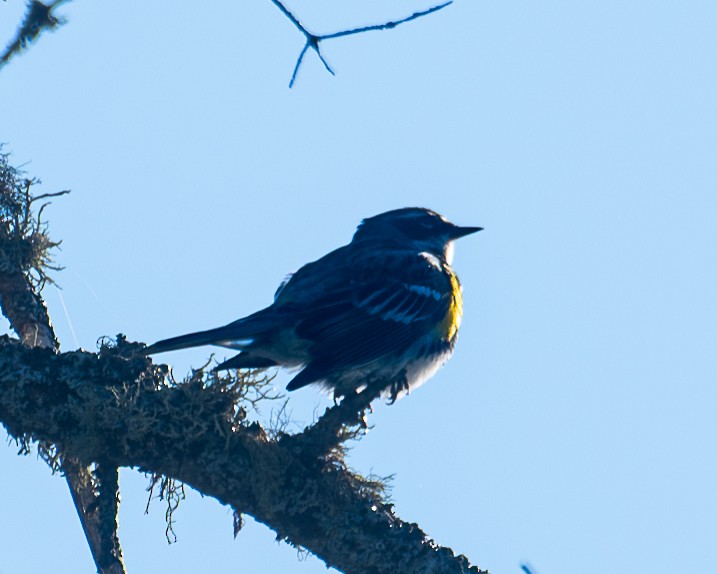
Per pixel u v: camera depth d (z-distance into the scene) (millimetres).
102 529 10188
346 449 10523
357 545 10133
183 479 10148
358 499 10328
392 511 10438
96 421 9984
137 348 11352
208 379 10414
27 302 12688
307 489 10172
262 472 10070
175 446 10062
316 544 10164
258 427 10414
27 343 12422
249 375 10516
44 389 10078
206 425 10109
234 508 10172
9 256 12938
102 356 10453
